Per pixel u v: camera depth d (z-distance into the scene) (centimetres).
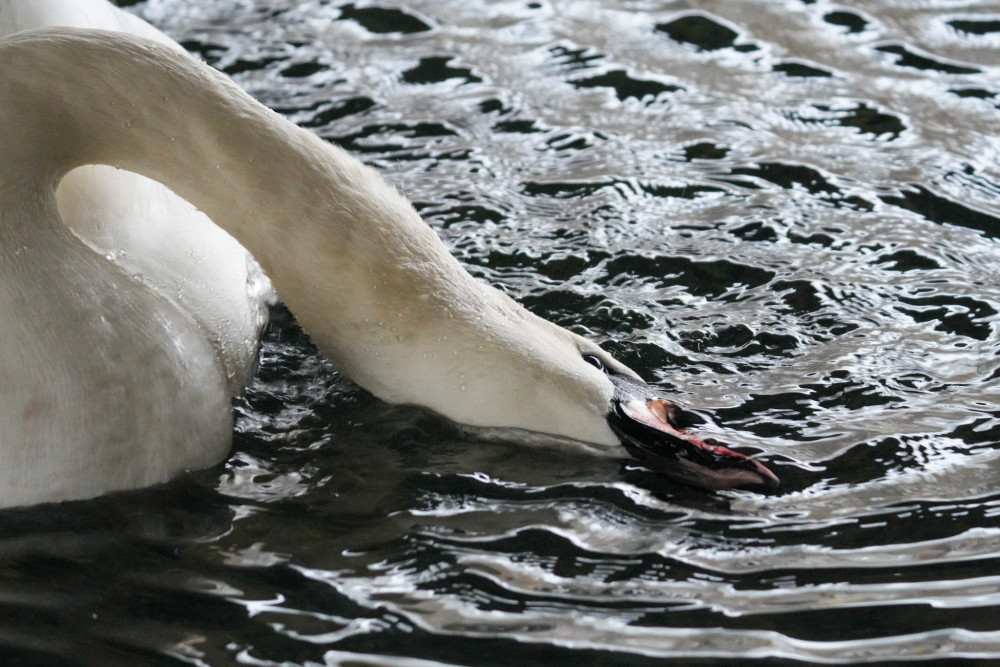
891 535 629
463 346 682
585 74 1184
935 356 791
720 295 862
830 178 1002
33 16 783
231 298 771
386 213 680
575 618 577
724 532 635
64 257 661
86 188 736
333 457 702
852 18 1270
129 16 953
